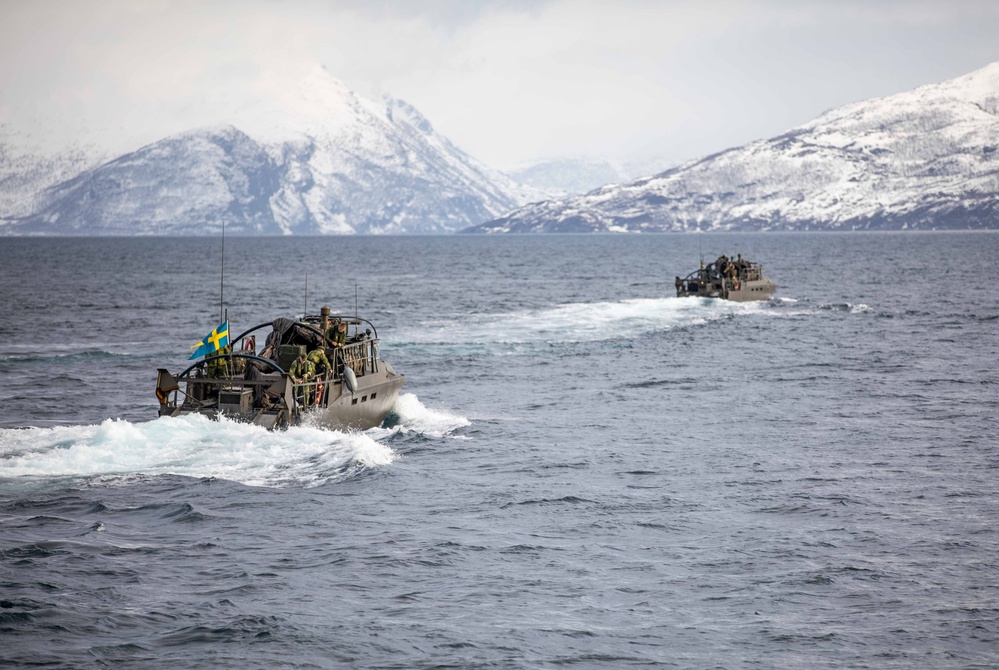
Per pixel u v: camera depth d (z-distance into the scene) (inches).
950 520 2322.8
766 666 1606.8
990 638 1699.1
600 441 3189.0
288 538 2165.4
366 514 2341.3
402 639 1689.2
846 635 1713.8
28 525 2202.3
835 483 2655.0
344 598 1852.9
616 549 2126.0
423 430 3319.4
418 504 2433.6
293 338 3161.9
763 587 1916.8
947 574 1977.1
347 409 3142.2
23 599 1813.5
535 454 2989.7
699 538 2199.8
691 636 1710.1
